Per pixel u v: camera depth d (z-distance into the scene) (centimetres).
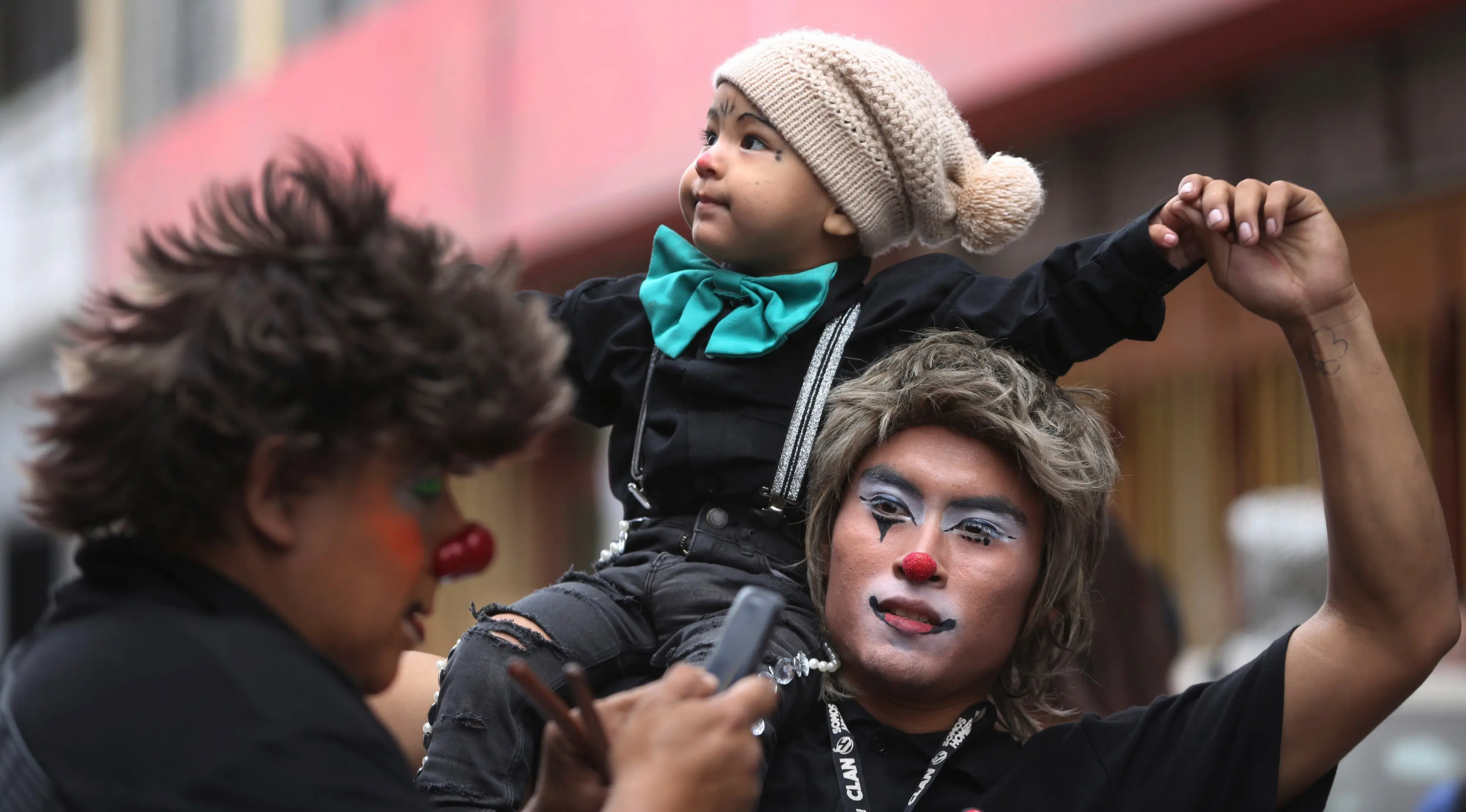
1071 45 646
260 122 1177
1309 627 250
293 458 179
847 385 265
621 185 875
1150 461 734
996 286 276
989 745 259
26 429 190
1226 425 705
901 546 250
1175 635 474
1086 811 246
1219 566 698
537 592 271
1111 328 264
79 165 1405
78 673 176
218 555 185
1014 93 677
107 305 186
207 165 1227
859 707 258
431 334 185
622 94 877
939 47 704
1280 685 244
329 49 1119
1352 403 240
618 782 179
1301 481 677
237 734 170
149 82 1338
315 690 176
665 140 845
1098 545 266
